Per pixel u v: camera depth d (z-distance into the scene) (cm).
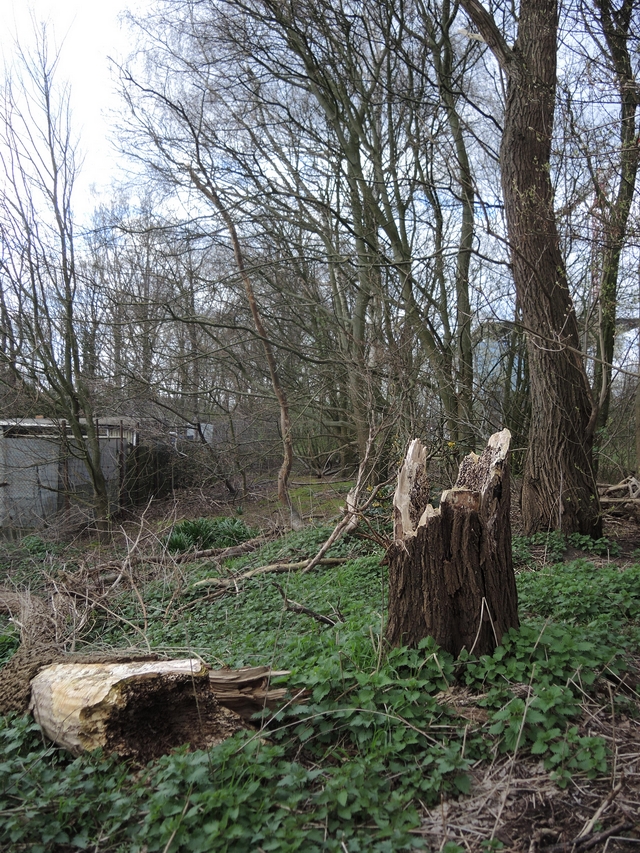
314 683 375
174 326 1800
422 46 1418
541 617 520
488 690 375
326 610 626
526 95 899
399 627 415
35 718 396
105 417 1864
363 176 1625
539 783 309
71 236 1580
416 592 408
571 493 923
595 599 542
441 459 1189
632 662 423
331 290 1809
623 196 785
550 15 909
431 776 311
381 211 1570
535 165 898
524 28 938
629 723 354
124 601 820
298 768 311
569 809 293
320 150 1577
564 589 568
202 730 361
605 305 966
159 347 1612
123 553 1109
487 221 960
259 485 2183
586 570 711
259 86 1487
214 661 478
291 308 1722
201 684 365
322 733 348
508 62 915
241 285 1630
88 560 1109
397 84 1520
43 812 303
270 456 1962
